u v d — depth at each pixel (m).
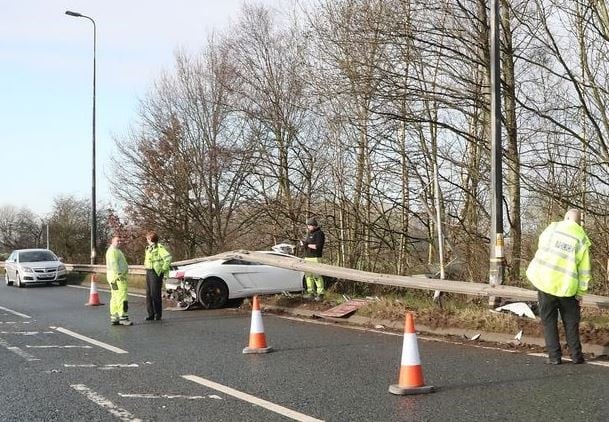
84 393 6.88
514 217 15.71
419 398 6.48
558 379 7.22
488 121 15.87
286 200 25.73
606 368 7.79
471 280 15.56
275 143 26.73
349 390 6.87
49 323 12.98
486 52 14.89
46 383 7.37
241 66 28.08
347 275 12.80
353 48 15.39
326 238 21.42
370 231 19.58
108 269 12.73
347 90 15.76
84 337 10.96
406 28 14.75
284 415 5.95
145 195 32.25
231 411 6.11
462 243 16.50
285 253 17.73
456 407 6.11
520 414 5.82
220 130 30.97
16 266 25.17
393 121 16.08
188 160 31.64
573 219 8.25
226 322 12.89
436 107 15.89
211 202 31.22
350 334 10.93
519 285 13.41
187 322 12.95
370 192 19.14
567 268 7.96
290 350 9.43
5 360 8.83
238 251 15.84
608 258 14.52
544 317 8.15
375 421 5.71
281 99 25.86
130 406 6.33
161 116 32.25
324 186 22.36
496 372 7.62
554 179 15.21
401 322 11.48
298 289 16.14
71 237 57.34
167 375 7.75
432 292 14.06
